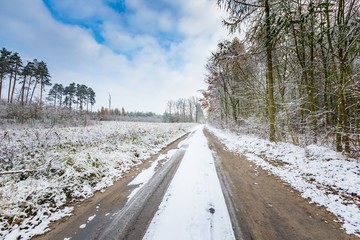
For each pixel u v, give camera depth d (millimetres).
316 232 2738
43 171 5012
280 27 7770
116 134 11672
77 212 3535
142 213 3391
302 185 4480
